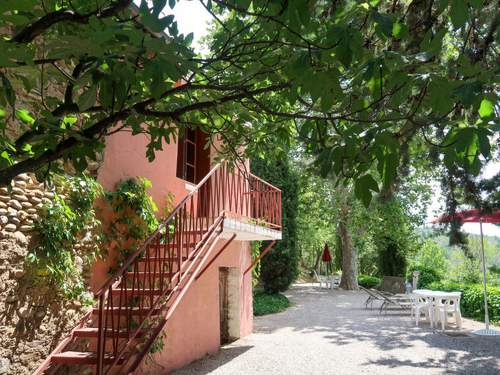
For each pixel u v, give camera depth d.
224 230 7.01
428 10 3.14
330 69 1.87
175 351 7.23
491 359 7.56
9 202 4.21
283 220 17.44
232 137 4.62
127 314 4.59
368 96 2.41
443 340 9.33
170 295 5.19
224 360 7.86
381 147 1.93
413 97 2.61
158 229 5.16
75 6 2.38
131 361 5.91
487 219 8.84
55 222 4.66
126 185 6.09
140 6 1.68
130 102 2.42
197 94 3.69
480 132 1.69
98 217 5.60
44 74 2.75
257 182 9.40
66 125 2.25
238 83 2.70
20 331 4.31
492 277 17.31
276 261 17.20
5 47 1.59
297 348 8.80
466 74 1.81
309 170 3.24
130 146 6.45
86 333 4.88
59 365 4.69
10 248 4.19
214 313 8.73
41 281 4.54
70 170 5.14
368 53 2.05
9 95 1.91
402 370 7.01
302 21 1.64
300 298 19.22
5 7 1.41
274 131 4.14
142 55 1.75
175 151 7.82
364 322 12.18
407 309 14.87
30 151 2.48
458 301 10.96
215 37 3.01
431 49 1.74
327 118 2.22
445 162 1.91
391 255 23.83
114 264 5.89
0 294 4.08
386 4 3.58
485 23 3.51
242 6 1.85
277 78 2.70
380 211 21.19
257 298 16.14
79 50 1.72
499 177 5.80
